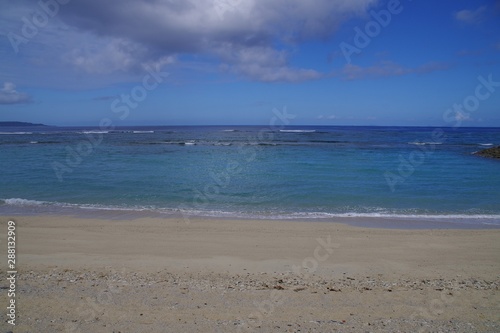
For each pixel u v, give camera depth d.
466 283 7.65
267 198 19.44
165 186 22.55
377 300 6.42
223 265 8.95
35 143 59.44
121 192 20.61
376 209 17.19
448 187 22.69
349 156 41.09
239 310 5.81
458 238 11.91
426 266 9.09
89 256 9.46
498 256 10.02
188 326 5.15
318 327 5.23
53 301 5.98
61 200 18.50
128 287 6.86
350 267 8.92
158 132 114.31
